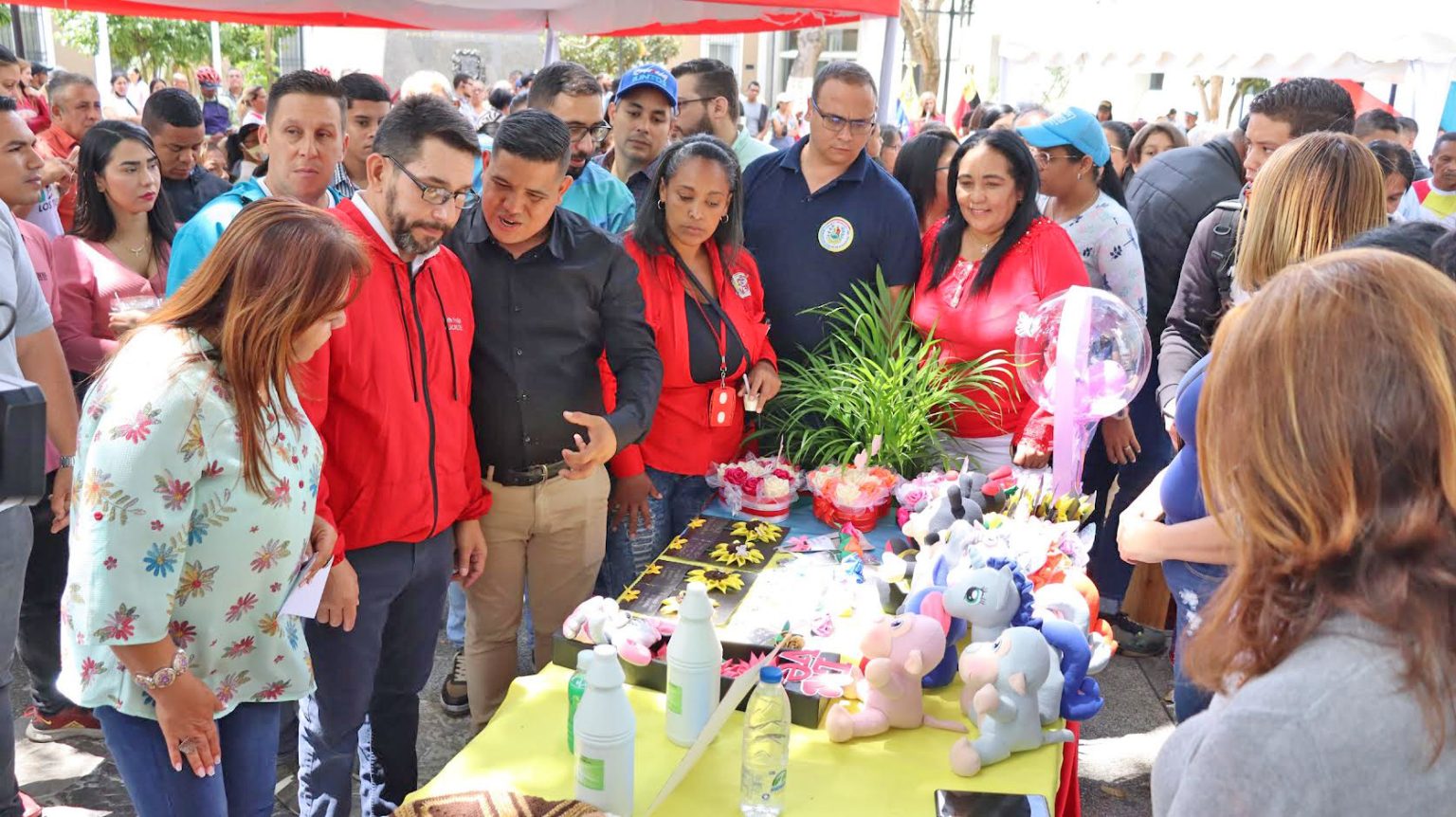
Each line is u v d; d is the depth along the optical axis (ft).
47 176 12.42
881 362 10.68
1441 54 21.71
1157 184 12.75
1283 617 2.93
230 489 5.57
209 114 32.58
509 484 8.83
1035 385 9.34
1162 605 12.67
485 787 5.82
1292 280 2.94
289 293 5.41
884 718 6.36
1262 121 10.37
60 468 8.70
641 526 10.19
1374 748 2.66
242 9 20.02
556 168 8.04
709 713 6.18
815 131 11.17
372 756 8.43
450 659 12.44
